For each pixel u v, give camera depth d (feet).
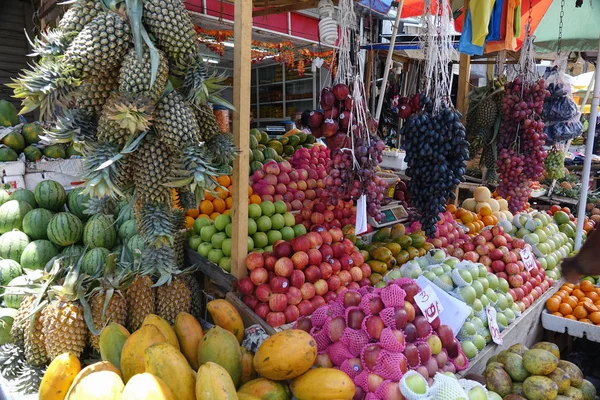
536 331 11.05
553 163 15.87
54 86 5.02
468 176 18.39
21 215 8.86
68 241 8.47
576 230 14.44
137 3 5.04
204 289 8.99
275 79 28.35
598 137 33.14
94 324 6.34
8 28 17.53
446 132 8.68
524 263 11.19
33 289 6.82
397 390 5.74
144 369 5.19
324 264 8.40
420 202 9.32
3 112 11.64
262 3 12.03
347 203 10.75
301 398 5.52
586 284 11.75
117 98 5.01
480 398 6.04
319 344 6.68
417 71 21.79
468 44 10.70
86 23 5.14
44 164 11.17
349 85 8.21
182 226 9.09
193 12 15.70
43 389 5.27
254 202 9.38
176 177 5.60
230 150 6.20
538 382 7.24
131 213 8.79
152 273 7.02
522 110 11.83
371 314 6.22
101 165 5.12
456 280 8.67
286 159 12.96
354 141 8.18
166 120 5.28
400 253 10.16
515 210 13.25
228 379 4.61
